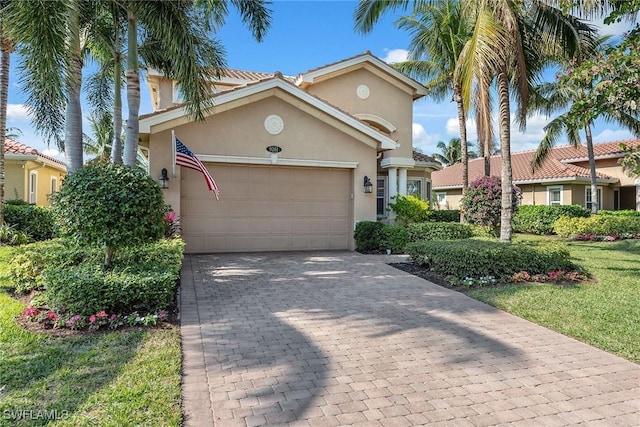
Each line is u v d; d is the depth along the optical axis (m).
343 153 13.57
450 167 37.09
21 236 13.23
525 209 22.72
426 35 17.80
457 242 10.21
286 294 7.74
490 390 4.08
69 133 8.66
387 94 17.33
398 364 4.66
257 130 12.63
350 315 6.48
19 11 7.38
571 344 5.35
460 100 18.30
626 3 6.27
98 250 7.25
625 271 10.27
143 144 12.54
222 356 4.80
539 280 8.87
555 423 3.51
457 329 5.89
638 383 4.27
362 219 13.84
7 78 13.54
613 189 26.98
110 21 10.70
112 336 5.18
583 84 7.09
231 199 12.88
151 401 3.63
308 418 3.51
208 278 9.05
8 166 19.36
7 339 4.92
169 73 11.84
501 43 9.58
